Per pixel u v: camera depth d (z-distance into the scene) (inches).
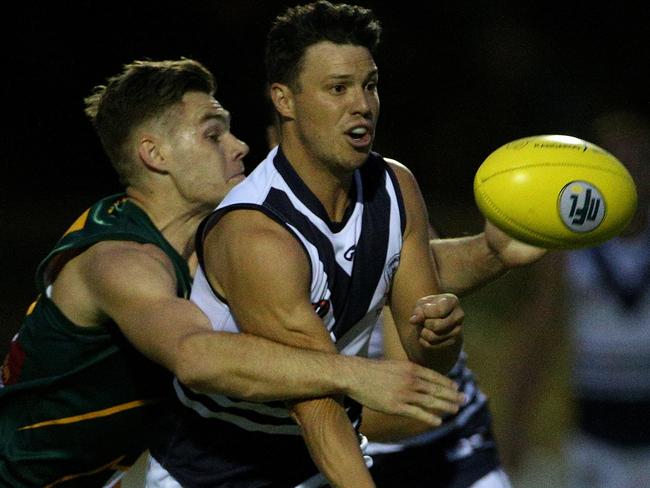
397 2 2096.5
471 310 1409.9
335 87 425.1
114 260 464.1
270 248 419.8
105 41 1984.5
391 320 542.3
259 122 618.8
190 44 1950.1
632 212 448.1
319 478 490.0
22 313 1485.0
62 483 519.5
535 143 448.1
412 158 2068.2
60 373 491.8
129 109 502.3
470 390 581.9
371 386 406.3
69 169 1995.6
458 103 2096.5
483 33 2105.1
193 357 412.5
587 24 2075.5
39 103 1995.6
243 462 483.5
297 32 428.5
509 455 698.8
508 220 443.8
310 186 439.2
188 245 507.5
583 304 689.0
